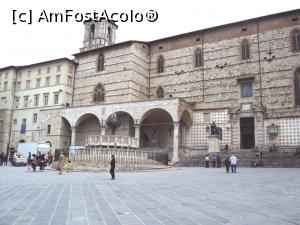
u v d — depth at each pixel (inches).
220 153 2065.7
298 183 869.2
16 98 3213.6
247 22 2365.9
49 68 3038.9
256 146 2137.1
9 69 3267.7
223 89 2378.2
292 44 2172.7
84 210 458.0
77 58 3043.8
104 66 2827.3
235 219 404.8
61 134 2726.4
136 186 796.0
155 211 457.4
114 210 461.7
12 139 3134.8
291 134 2058.3
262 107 2170.3
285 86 2142.0
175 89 2618.1
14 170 1486.2
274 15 2253.9
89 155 1566.2
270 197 611.2
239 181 938.7
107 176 1113.4
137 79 2677.2
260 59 2268.7
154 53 2802.7
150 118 2593.5
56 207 478.6
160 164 1723.7
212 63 2470.5
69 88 2957.7
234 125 2255.2
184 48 2642.7
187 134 2415.1
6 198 566.3
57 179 978.1
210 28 2502.5
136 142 1754.4
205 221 391.2
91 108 2591.0
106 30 3563.0
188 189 741.9
